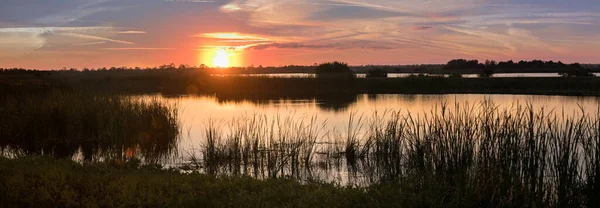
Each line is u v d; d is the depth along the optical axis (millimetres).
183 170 14578
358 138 18703
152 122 21625
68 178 10273
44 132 20062
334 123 23906
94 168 12062
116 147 17797
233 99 41656
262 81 52156
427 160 10398
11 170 10719
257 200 8633
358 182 13070
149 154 17453
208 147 16000
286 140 16875
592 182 8727
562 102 34531
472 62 111375
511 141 9797
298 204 8391
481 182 9125
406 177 10445
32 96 23641
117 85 48344
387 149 14984
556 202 8883
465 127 10742
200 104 36531
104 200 8609
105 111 20672
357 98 41906
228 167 15117
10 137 20328
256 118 26141
